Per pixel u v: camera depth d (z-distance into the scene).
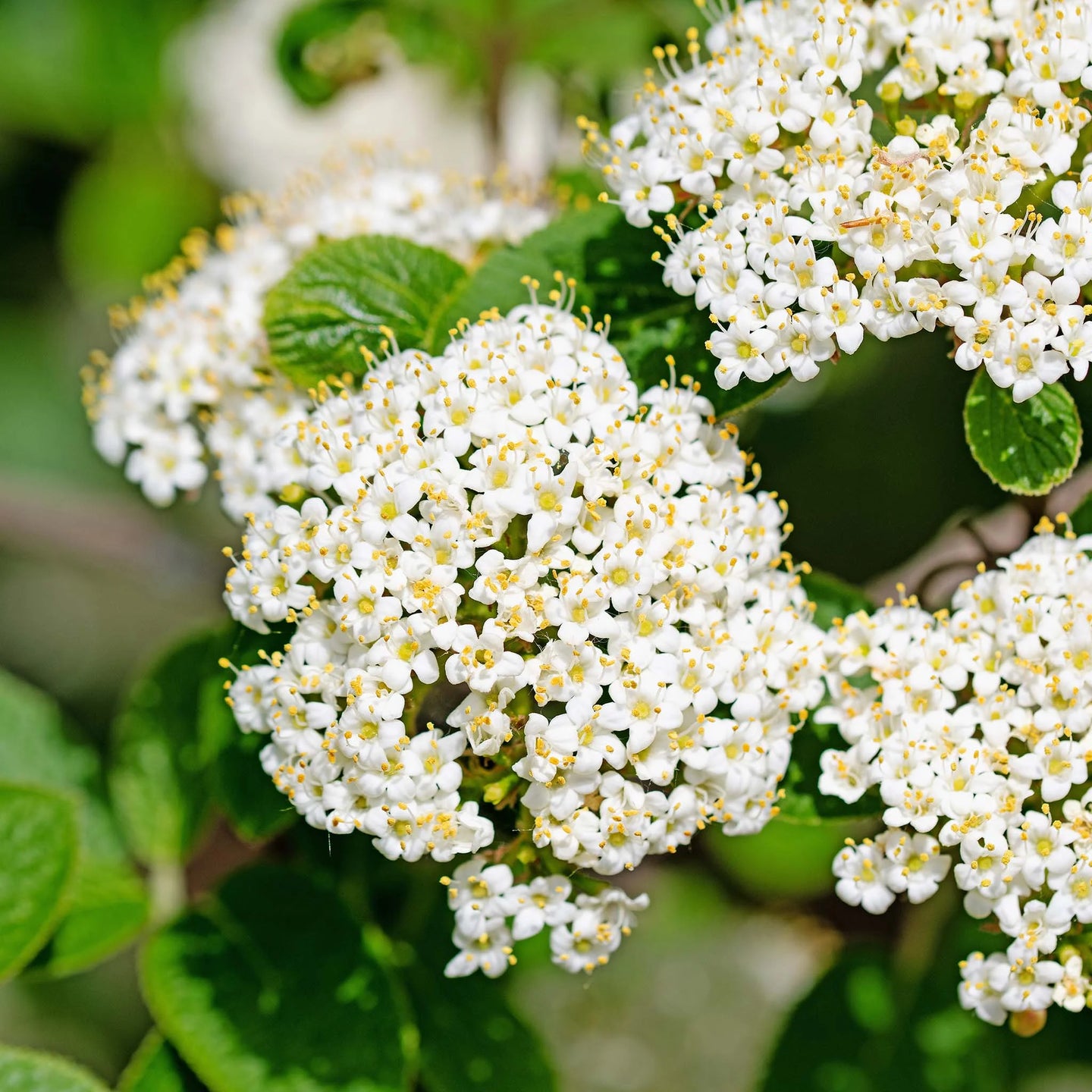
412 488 0.62
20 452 0.88
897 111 0.63
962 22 0.63
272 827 0.65
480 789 0.62
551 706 0.62
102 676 0.93
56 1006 0.79
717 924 0.75
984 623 0.63
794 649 0.63
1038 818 0.62
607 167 0.64
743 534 0.63
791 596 0.64
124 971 0.81
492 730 0.61
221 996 0.65
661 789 0.63
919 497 0.70
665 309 0.64
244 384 0.66
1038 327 0.62
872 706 0.63
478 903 0.62
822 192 0.62
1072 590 0.63
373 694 0.62
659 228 0.63
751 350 0.62
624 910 0.62
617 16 0.73
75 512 0.73
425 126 0.79
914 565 0.68
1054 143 0.62
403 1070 0.65
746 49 0.63
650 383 0.64
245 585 0.63
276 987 0.65
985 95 0.63
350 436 0.63
